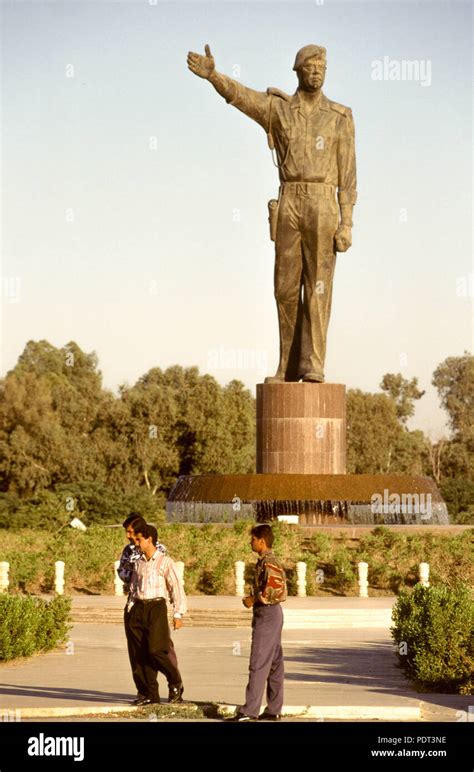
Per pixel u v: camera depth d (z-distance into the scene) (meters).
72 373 110.00
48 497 60.38
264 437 40.78
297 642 25.12
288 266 40.72
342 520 39.75
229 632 27.17
